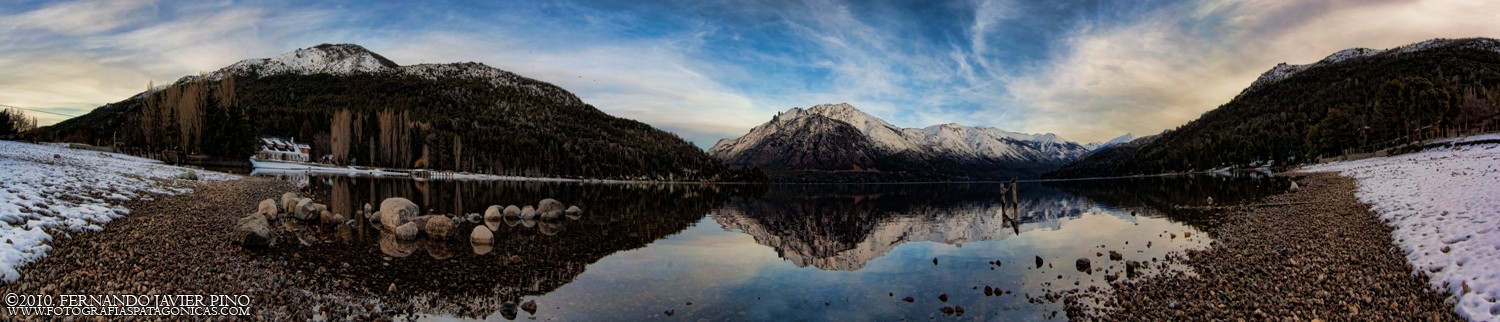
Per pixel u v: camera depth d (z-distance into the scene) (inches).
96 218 828.6
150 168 2170.3
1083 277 748.6
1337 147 3801.7
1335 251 743.1
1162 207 1870.1
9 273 506.3
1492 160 1582.2
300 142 5344.5
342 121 5017.2
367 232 1146.7
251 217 934.4
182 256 710.5
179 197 1348.4
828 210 2440.9
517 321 561.0
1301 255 746.2
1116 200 2415.1
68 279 530.3
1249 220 1243.2
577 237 1226.0
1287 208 1389.0
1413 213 896.9
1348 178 2126.0
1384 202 1129.4
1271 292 580.7
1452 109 3535.9
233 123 3732.8
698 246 1135.0
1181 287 643.5
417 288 679.7
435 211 1743.4
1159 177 5541.3
